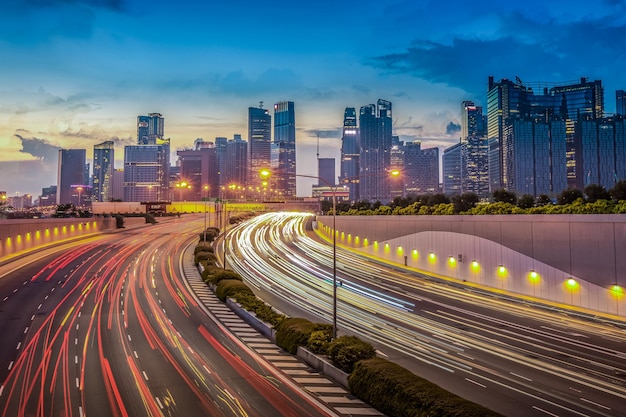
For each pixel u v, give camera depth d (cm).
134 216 15112
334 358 2819
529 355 3278
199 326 4050
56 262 7431
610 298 4469
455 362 3120
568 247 4912
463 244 6569
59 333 3734
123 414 2236
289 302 5297
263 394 2508
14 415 2228
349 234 10775
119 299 5094
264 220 17562
